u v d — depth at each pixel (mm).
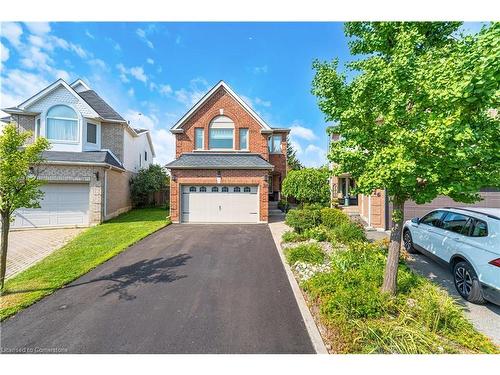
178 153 15477
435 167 3213
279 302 4441
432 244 5867
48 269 6043
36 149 5016
